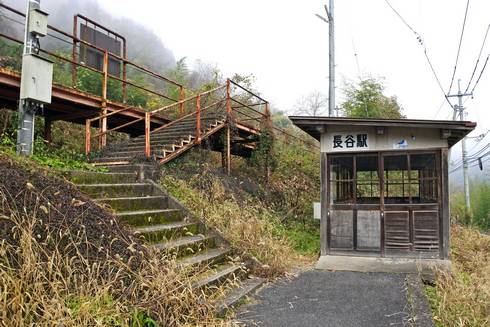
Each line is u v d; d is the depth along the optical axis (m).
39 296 2.70
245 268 5.32
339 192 7.07
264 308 4.18
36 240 3.22
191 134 8.78
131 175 6.41
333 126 7.09
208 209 6.53
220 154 12.39
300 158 12.70
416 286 4.98
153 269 3.55
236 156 12.81
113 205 5.17
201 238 5.39
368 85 15.19
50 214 3.67
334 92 11.05
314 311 4.08
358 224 6.90
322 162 7.14
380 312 4.04
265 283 5.19
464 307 4.07
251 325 3.68
